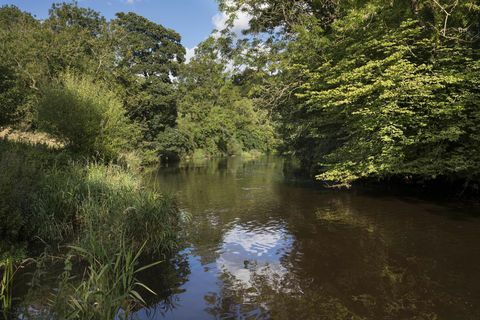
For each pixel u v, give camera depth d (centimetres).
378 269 620
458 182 1211
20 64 2098
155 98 3456
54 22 2681
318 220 964
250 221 986
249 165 3089
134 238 744
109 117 1585
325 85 1334
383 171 1186
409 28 1168
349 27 1241
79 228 805
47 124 1429
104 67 2547
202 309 497
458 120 1038
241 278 603
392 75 1041
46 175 891
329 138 1602
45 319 434
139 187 1080
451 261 642
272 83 1523
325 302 513
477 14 1125
